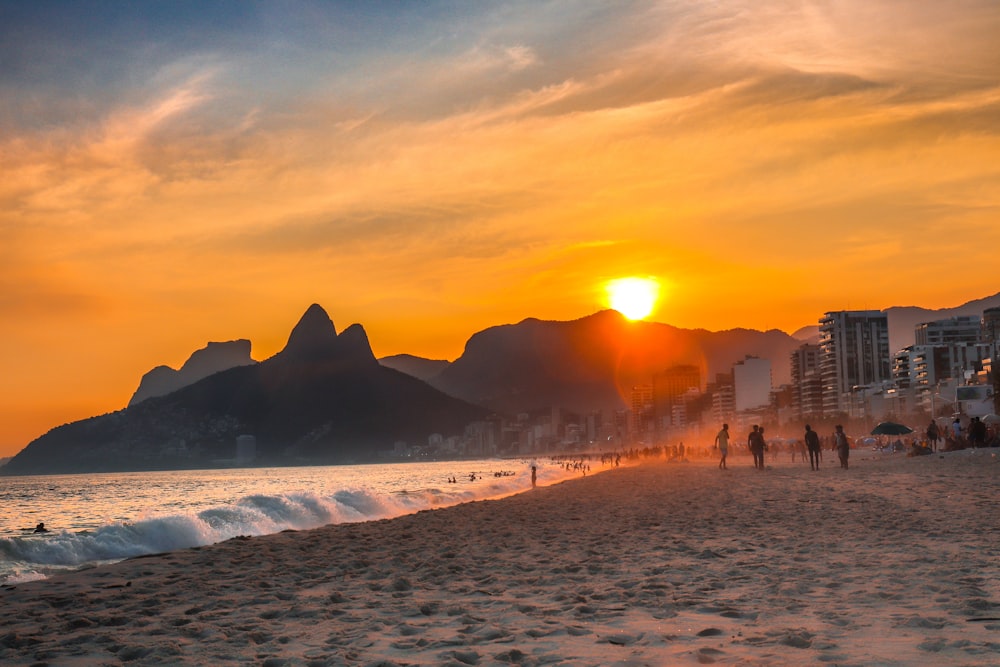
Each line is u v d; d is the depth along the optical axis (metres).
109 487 170.00
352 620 9.50
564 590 11.23
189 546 23.64
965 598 9.38
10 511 73.19
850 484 33.06
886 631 7.84
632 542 17.09
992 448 53.84
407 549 17.64
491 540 18.92
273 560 16.39
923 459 52.59
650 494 35.94
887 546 14.41
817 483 35.25
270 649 7.96
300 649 7.91
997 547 13.71
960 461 46.22
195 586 13.00
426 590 11.77
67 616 10.54
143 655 7.82
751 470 56.91
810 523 19.19
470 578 12.84
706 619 8.82
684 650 7.34
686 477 53.97
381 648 7.86
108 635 8.90
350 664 7.17
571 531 20.38
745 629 8.20
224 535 25.42
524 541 18.38
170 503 82.62
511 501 37.00
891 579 10.89
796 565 12.66
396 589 11.96
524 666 6.95
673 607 9.56
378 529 23.34
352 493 37.56
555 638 8.02
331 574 13.86
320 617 9.74
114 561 21.09
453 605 10.28
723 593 10.47
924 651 6.99
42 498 108.06
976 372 166.75
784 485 35.38
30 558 20.83
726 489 35.50
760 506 25.00
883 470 43.16
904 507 22.03
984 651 6.88
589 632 8.24
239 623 9.46
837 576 11.39
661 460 166.50
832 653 7.00
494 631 8.34
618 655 7.21
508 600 10.53
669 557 14.42
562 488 51.50
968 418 94.50
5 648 8.40
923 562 12.31
